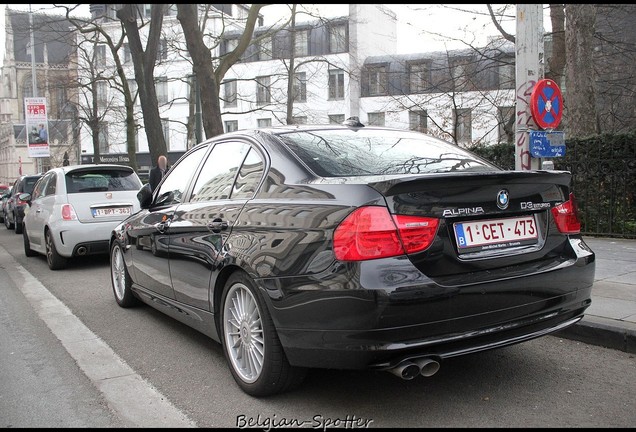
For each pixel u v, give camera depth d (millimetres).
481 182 3197
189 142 28641
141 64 18109
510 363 4164
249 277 3516
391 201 2988
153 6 16734
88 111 32531
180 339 5039
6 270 9484
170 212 4832
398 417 3303
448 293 2973
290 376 3473
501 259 3225
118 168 9617
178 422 3336
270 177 3764
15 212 16891
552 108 5938
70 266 9617
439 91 19047
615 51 16859
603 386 3709
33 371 4301
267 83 45000
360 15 41031
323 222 3123
